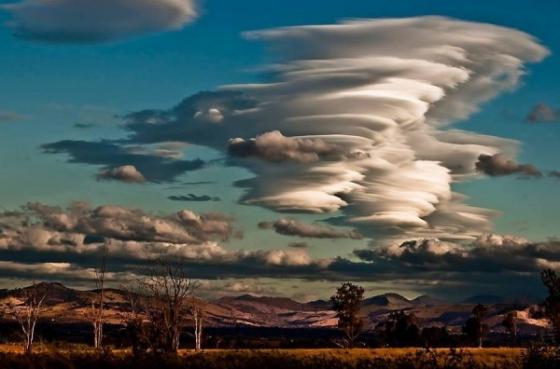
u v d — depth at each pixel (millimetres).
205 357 30797
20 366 30719
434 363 29312
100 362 30859
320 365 29547
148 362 30609
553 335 31422
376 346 131625
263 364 29766
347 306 131125
